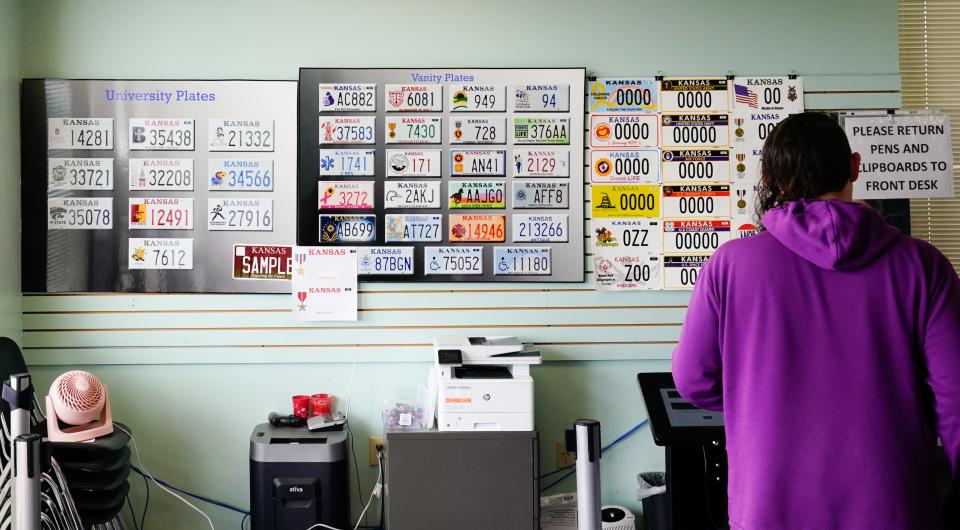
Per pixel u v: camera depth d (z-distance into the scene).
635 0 3.22
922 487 1.34
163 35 3.16
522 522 2.70
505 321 3.19
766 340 1.41
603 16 3.21
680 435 2.18
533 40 3.21
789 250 1.42
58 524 2.45
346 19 3.19
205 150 3.15
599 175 3.20
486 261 3.18
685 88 3.21
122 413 3.14
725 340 1.47
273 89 3.16
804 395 1.37
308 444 2.81
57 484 2.50
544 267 3.18
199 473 3.16
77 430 2.65
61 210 3.12
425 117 3.17
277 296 3.16
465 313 3.19
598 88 3.20
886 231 1.40
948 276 1.37
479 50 3.20
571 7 3.21
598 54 3.21
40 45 3.13
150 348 3.14
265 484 2.79
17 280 3.09
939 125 3.22
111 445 2.59
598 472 1.89
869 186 3.22
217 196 3.15
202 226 3.15
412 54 3.20
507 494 2.70
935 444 1.39
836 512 1.34
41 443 1.83
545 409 3.20
